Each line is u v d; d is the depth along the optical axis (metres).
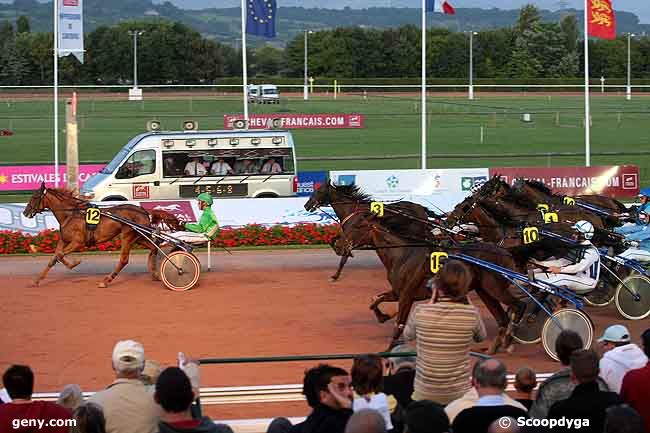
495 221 19.89
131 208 21.52
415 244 15.93
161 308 19.12
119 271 21.39
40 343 16.39
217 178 29.14
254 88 84.25
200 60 116.31
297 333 17.05
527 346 15.95
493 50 114.75
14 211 26.39
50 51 112.56
